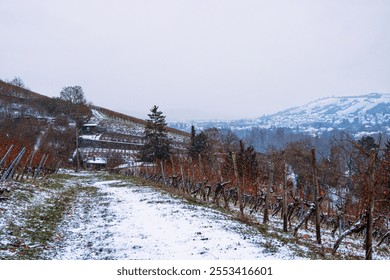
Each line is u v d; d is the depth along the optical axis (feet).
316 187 54.60
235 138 305.94
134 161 268.41
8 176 83.82
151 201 76.74
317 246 49.67
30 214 56.18
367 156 40.57
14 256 34.50
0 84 444.14
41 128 321.93
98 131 357.20
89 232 50.52
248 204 109.29
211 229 48.93
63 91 461.37
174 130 460.55
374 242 74.02
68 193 99.19
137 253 38.75
